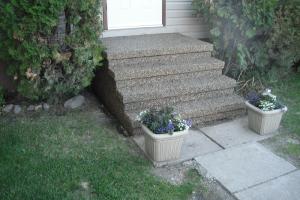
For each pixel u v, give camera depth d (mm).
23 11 3832
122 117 4082
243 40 5195
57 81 4230
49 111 4418
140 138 3824
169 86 4309
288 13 5152
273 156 3543
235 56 5336
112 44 4840
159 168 3301
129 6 5434
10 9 3740
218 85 4496
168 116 3318
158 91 4129
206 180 3150
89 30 4102
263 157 3521
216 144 3762
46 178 3006
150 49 4562
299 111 4637
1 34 3998
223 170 3289
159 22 5727
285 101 4980
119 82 4188
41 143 3611
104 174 3107
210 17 5191
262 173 3252
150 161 3395
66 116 4312
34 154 3385
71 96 4719
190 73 4625
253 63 5359
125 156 3447
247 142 3816
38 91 4242
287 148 3711
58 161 3273
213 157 3500
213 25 5195
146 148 3428
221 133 4012
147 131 3252
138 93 4027
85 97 4938
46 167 3166
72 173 3094
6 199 2721
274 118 3924
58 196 2789
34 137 3719
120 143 3713
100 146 3623
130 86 4270
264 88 5250
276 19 5125
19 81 4430
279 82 5633
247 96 4738
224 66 5277
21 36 3852
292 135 4000
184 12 5828
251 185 3076
